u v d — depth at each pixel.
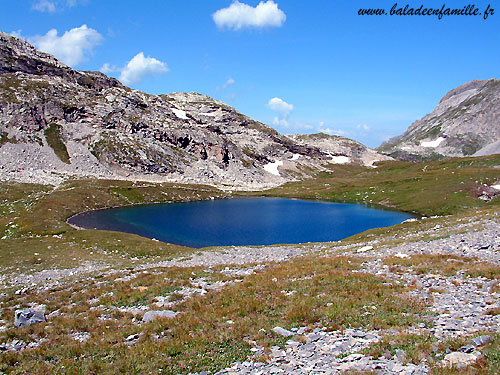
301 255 48.53
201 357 13.40
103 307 22.66
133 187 154.75
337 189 187.00
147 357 13.66
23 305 25.27
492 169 153.62
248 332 15.72
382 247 42.28
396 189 159.12
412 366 10.77
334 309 17.73
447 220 58.62
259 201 164.88
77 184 142.12
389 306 17.53
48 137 178.38
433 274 24.03
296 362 12.38
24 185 128.50
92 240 63.78
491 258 27.67
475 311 15.95
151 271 34.00
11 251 53.75
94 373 12.76
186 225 99.19
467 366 10.09
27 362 14.30
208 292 24.16
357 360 11.86
